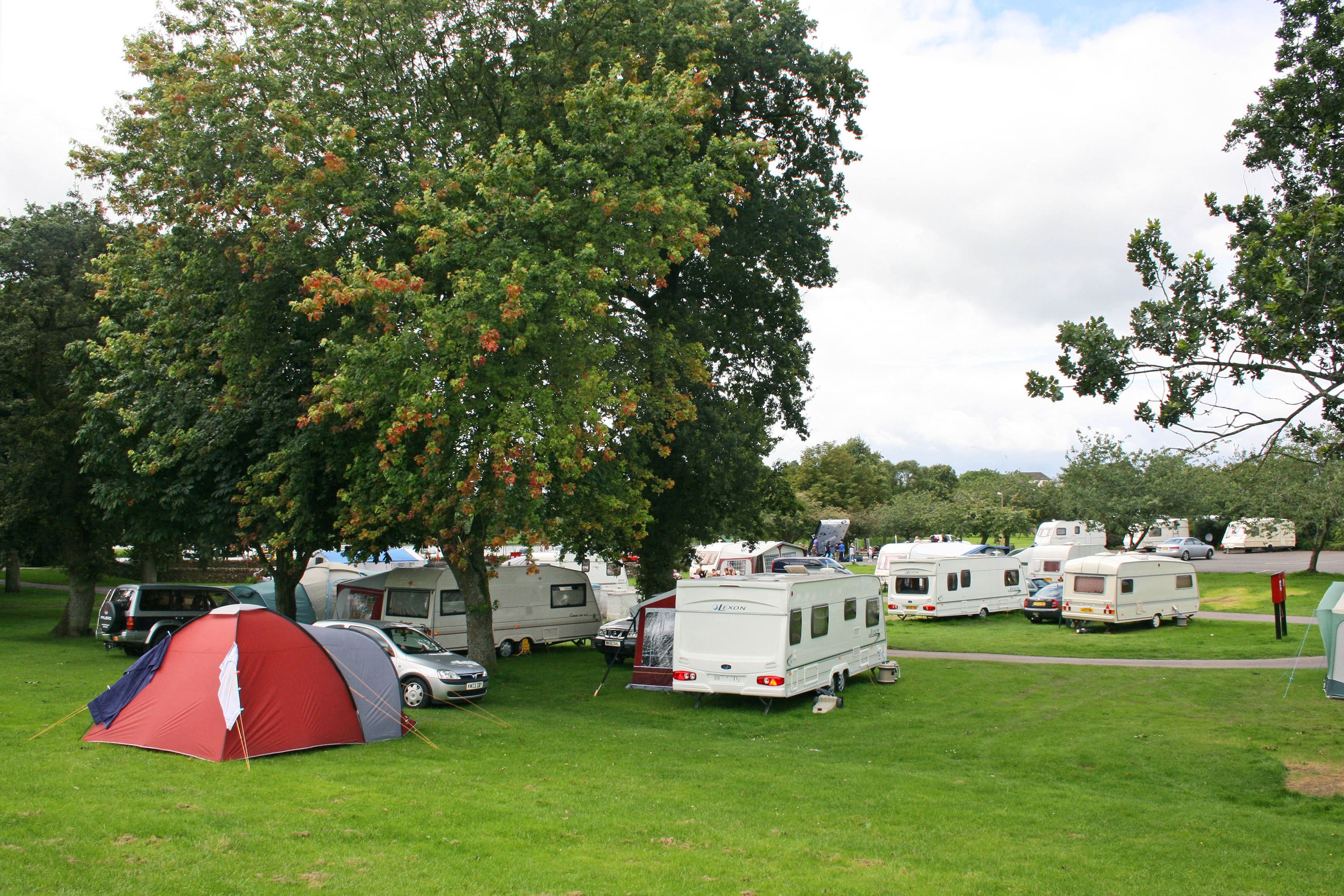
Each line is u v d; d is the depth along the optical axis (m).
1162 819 11.55
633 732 17.03
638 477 22.30
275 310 19.91
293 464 19.92
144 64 18.98
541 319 17.69
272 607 29.02
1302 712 18.42
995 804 12.17
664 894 7.83
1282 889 8.68
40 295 30.50
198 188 18.89
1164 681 22.58
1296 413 12.06
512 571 28.69
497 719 17.66
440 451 17.20
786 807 11.60
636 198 18.30
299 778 11.59
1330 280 12.07
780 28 25.16
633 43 22.27
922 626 36.38
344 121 19.48
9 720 14.73
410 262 19.56
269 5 19.56
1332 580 43.50
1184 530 71.06
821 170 27.17
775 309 28.02
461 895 7.49
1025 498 67.44
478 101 22.08
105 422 24.36
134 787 10.41
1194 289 12.62
